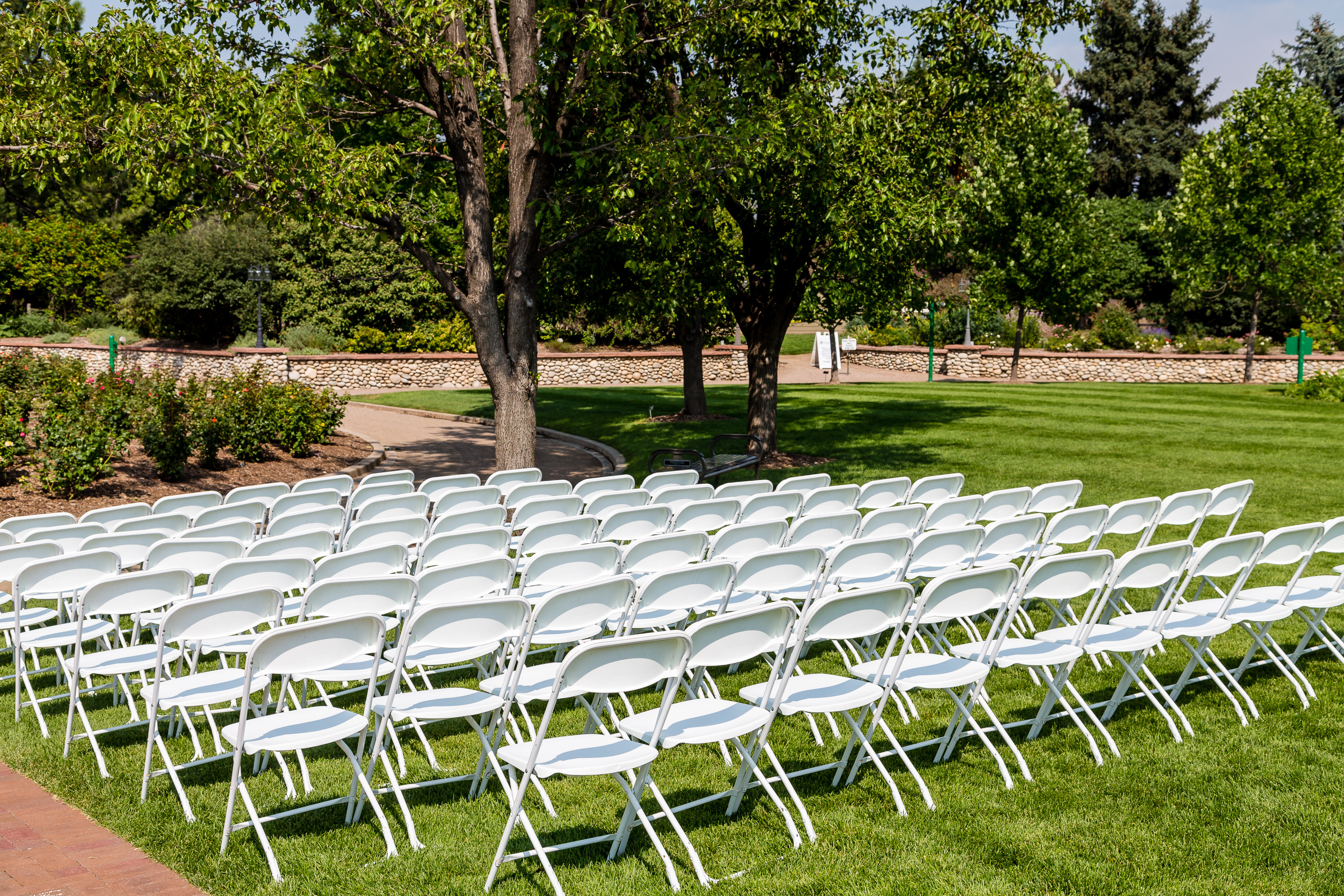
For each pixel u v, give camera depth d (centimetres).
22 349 1998
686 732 372
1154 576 485
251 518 727
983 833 373
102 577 506
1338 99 4844
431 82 1036
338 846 374
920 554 537
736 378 3203
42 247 4094
